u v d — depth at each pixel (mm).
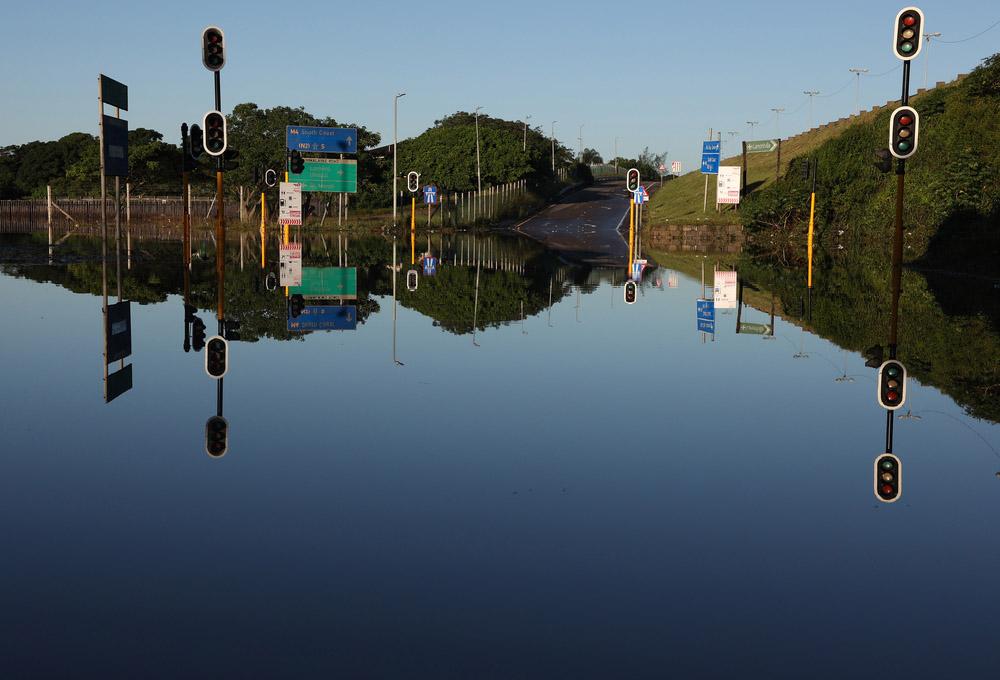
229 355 12867
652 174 175000
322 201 78500
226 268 30062
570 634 4410
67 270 27703
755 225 49938
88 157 90562
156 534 5738
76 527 5859
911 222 36781
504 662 4117
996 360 13125
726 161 101125
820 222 48062
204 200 83750
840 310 19688
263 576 5070
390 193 95312
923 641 4395
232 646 4246
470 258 39406
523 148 103312
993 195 32719
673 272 31812
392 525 5957
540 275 29828
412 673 4000
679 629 4480
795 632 4477
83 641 4285
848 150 49562
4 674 3961
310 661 4105
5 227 75562
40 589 4875
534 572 5188
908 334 15930
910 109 15797
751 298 22391
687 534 5879
